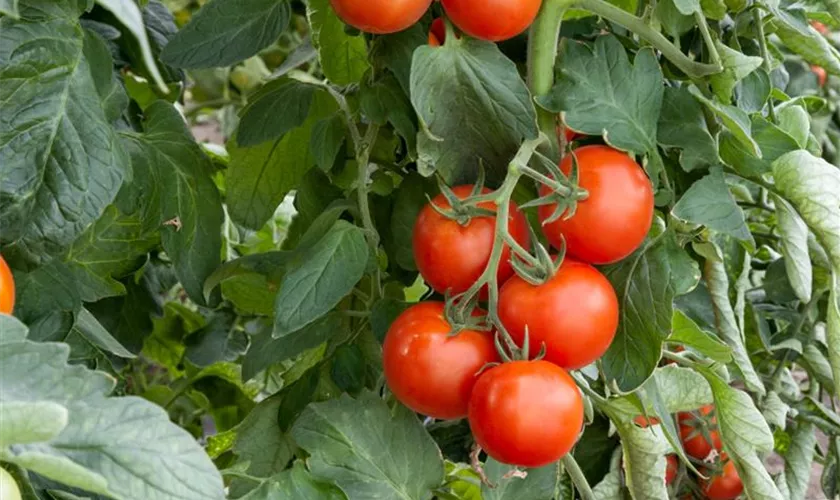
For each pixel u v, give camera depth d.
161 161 1.32
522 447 1.14
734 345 1.35
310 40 1.46
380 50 1.25
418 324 1.18
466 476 1.40
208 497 1.02
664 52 1.24
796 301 1.58
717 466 1.48
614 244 1.18
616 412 1.32
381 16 1.16
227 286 1.45
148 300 1.53
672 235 1.25
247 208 1.45
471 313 1.19
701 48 1.28
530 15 1.18
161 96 1.56
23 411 0.96
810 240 1.45
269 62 2.76
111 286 1.39
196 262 1.33
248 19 1.29
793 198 1.26
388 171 1.35
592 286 1.17
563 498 1.42
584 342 1.17
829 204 1.24
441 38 1.24
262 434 1.32
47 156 1.15
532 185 1.26
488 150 1.22
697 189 1.22
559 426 1.14
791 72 1.97
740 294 1.42
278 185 1.44
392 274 1.34
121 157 1.20
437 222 1.20
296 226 1.49
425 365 1.17
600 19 1.32
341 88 1.41
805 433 1.56
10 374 1.01
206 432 2.17
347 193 1.35
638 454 1.34
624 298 1.25
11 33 1.16
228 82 2.68
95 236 1.38
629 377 1.25
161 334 1.80
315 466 1.23
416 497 1.25
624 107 1.22
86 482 0.97
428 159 1.22
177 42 1.28
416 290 1.53
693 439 1.51
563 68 1.22
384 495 1.24
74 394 1.02
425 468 1.26
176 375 1.91
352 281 1.21
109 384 1.02
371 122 1.28
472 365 1.17
